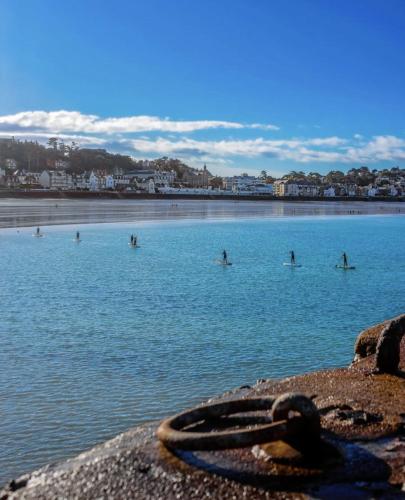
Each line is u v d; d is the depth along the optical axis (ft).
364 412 12.91
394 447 11.34
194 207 443.32
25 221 242.37
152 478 10.09
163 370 46.14
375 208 545.44
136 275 105.29
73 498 9.76
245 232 227.81
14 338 55.77
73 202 473.67
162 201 568.82
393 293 90.84
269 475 10.12
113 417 36.19
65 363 47.44
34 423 34.88
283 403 10.67
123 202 507.71
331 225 290.76
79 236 179.42
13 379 42.98
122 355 50.29
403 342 18.39
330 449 10.84
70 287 88.79
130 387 41.78
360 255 155.12
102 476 10.28
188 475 10.12
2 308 70.49
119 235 195.00
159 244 170.40
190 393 40.96
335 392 14.48
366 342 18.38
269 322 65.92
